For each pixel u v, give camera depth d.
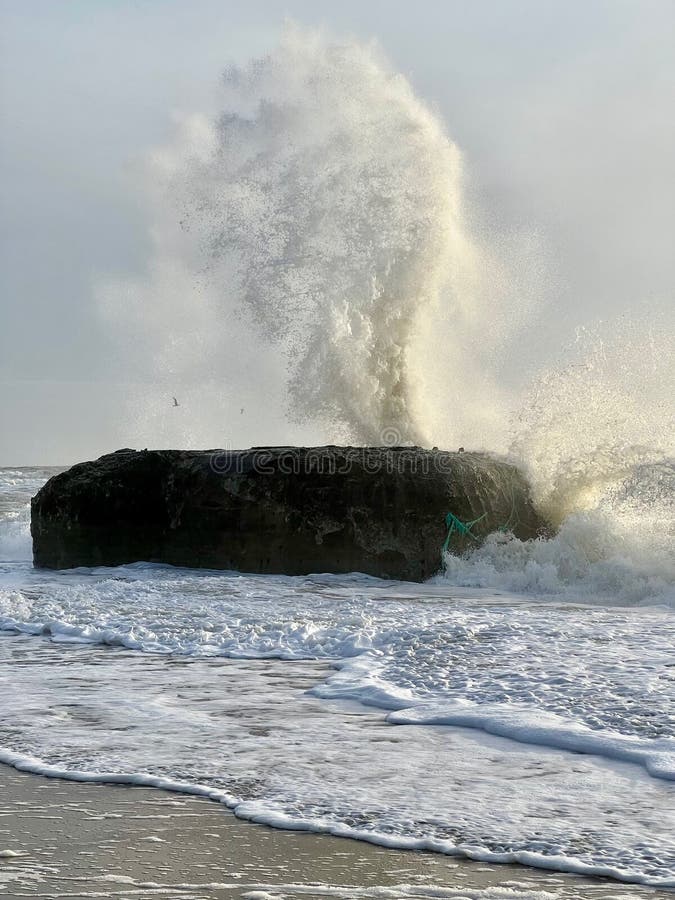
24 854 3.35
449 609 8.63
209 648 6.95
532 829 3.53
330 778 4.09
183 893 3.06
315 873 3.20
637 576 9.95
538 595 9.92
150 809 3.76
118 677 6.07
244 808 3.74
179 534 11.90
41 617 8.07
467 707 5.11
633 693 5.20
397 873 3.20
